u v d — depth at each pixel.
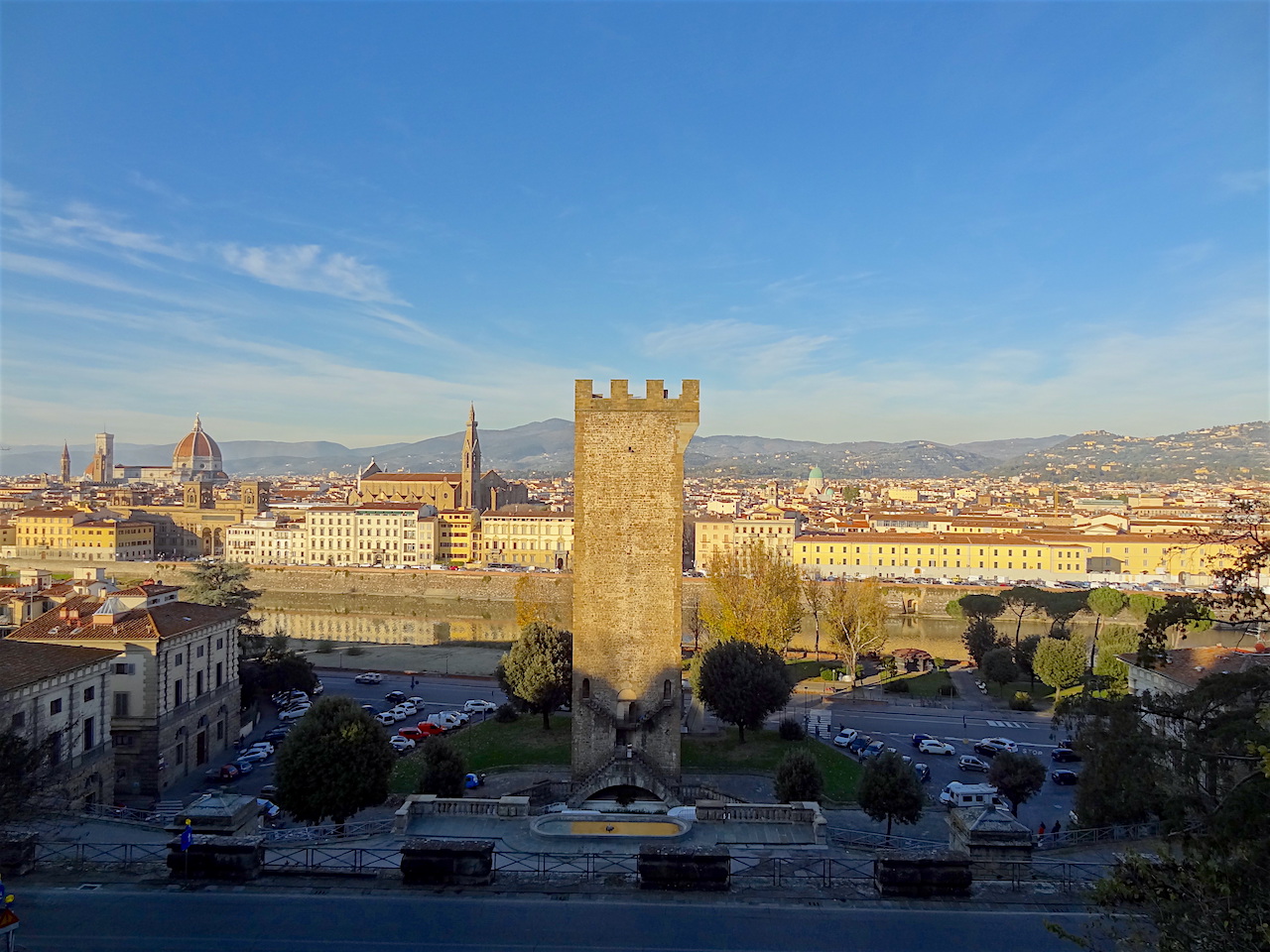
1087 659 116.62
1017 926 27.53
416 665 149.25
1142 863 25.55
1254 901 22.33
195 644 85.75
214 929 26.80
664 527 64.69
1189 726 42.12
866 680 129.88
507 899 29.05
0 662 64.38
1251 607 32.75
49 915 27.62
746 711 82.69
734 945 26.03
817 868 34.59
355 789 56.06
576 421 64.94
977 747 93.31
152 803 74.50
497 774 75.19
